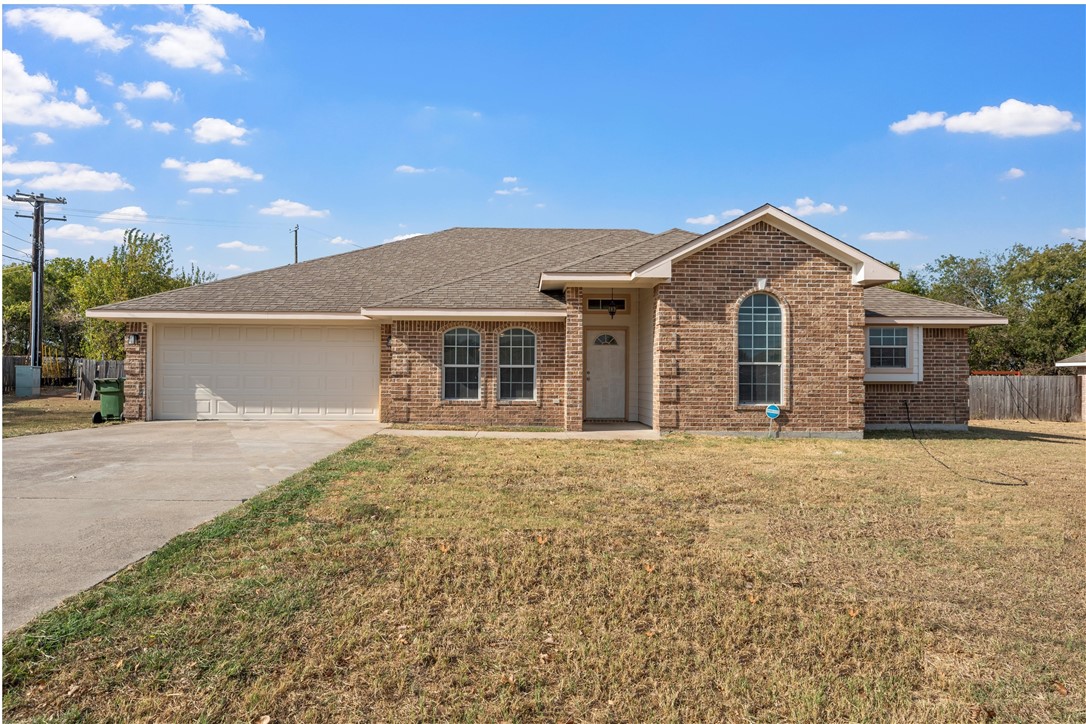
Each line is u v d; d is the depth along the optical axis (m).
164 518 6.35
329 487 7.90
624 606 4.43
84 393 25.19
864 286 14.32
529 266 17.89
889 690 3.47
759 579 5.00
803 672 3.65
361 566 5.07
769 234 13.94
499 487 8.05
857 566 5.33
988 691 3.48
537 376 15.52
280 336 16.52
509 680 3.50
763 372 14.00
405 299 15.39
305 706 3.22
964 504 7.46
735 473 9.28
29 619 3.97
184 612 4.18
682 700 3.38
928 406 16.36
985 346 38.88
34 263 30.02
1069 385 21.92
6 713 3.06
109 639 3.78
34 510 6.66
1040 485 8.68
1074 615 4.43
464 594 4.60
